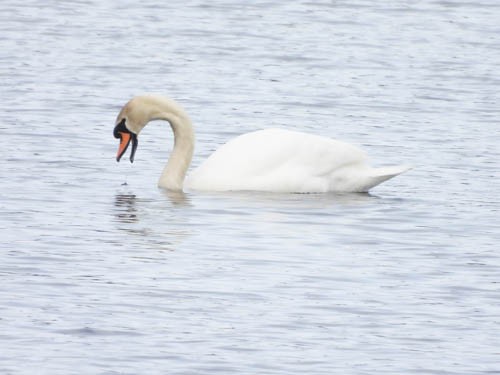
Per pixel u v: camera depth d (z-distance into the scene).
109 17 33.78
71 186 19.28
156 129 23.59
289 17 34.38
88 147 21.75
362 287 14.88
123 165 20.81
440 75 28.36
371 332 13.48
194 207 18.31
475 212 18.38
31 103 24.69
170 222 17.45
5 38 30.73
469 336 13.46
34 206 18.00
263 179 19.33
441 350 13.06
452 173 20.72
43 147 21.55
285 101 25.70
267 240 16.67
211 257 15.86
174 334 13.24
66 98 25.30
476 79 28.11
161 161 21.28
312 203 18.73
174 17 34.03
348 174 19.52
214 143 22.50
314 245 16.53
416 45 31.44
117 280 14.87
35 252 15.82
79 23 32.84
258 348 12.95
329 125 23.92
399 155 21.77
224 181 19.33
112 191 19.14
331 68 28.83
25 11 34.09
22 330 13.22
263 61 29.38
